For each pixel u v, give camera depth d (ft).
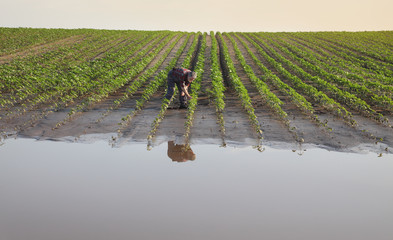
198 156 23.03
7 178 18.89
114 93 48.49
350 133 28.81
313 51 107.34
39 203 15.78
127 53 92.12
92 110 38.09
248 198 16.20
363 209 15.19
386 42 127.85
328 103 37.42
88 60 84.33
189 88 50.16
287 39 142.82
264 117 34.60
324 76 61.98
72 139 27.35
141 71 70.03
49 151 24.23
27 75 57.36
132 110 37.83
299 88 51.90
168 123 32.04
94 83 50.19
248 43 127.75
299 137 27.63
